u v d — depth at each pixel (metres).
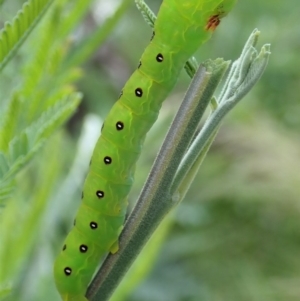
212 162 0.45
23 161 0.14
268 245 0.44
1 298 0.15
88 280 0.17
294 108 0.48
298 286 0.40
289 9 0.50
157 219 0.14
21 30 0.14
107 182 0.16
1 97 0.16
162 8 0.16
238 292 0.39
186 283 0.39
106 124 0.16
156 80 0.16
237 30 0.49
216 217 0.45
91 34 0.16
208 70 0.14
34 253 0.22
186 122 0.14
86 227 0.16
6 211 0.19
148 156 0.29
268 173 0.43
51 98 0.16
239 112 0.45
